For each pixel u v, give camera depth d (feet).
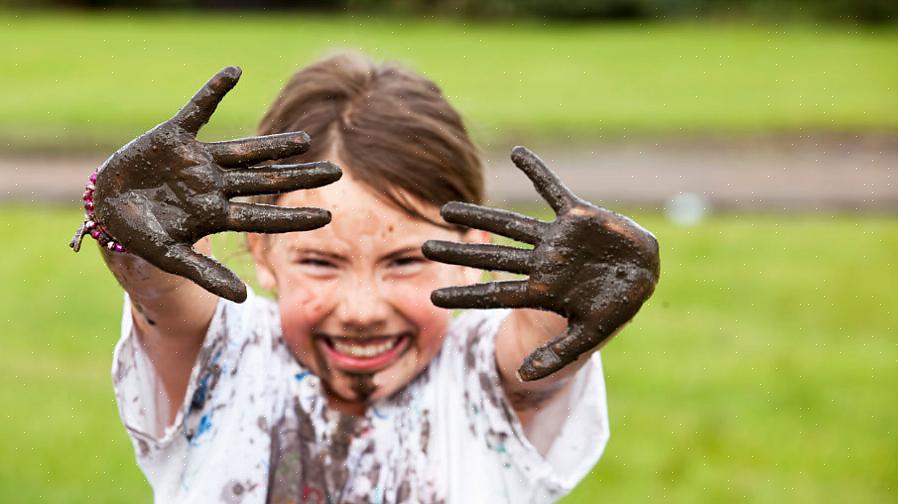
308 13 74.84
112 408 12.56
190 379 6.70
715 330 15.93
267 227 5.49
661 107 37.22
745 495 10.72
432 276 6.82
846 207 24.79
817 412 12.83
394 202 6.70
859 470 11.34
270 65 46.03
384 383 6.89
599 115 35.12
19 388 13.04
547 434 7.05
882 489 10.94
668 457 11.57
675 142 31.71
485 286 5.61
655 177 27.50
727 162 29.48
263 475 6.88
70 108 35.01
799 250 20.81
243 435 6.88
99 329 15.61
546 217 22.03
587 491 10.82
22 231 21.80
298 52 50.52
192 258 5.46
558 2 69.97
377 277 6.72
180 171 5.46
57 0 72.79
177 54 50.26
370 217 6.66
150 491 10.69
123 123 32.76
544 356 5.60
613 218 5.56
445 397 7.00
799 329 16.07
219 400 6.88
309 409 6.95
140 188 5.49
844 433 12.21
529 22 69.26
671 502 10.59
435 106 7.28
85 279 18.38
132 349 6.66
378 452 6.93
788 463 11.48
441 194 6.89
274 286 7.21
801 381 13.83
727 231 22.36
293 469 6.89
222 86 5.50
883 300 17.56
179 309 6.34
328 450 6.91
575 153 30.19
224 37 57.06
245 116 32.04
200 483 6.84
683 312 16.80
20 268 18.98
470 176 7.19
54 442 11.57
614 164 28.94
